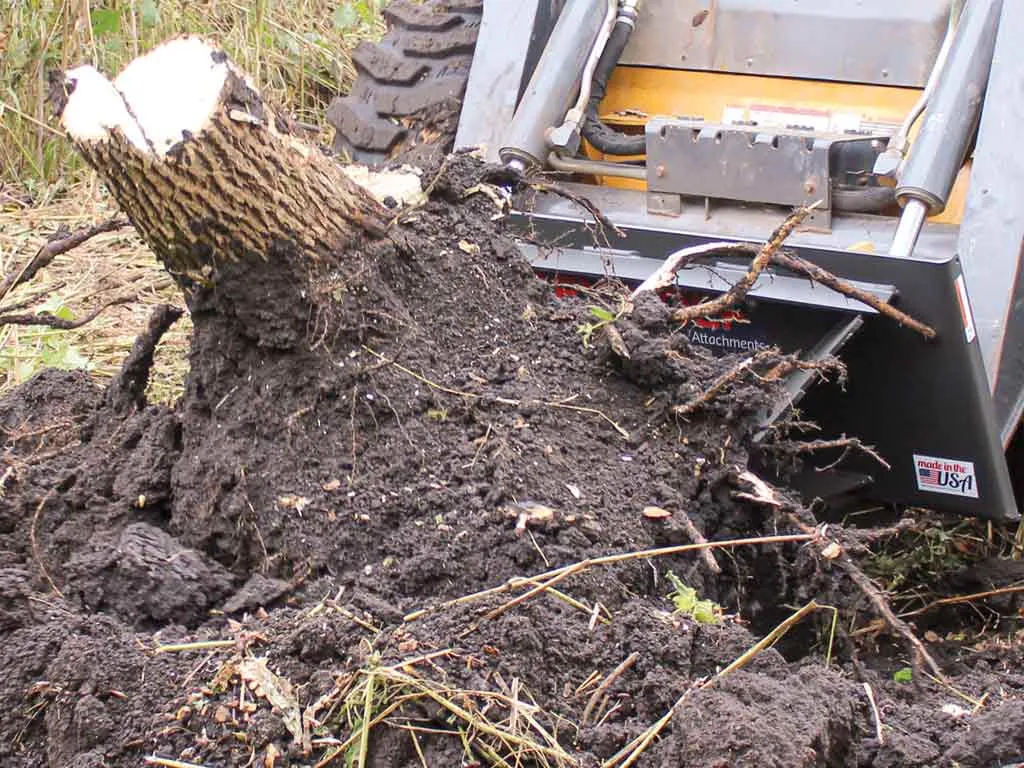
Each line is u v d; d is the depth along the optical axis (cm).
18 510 240
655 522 227
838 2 334
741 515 241
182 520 233
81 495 240
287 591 218
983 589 297
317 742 186
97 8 530
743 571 240
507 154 324
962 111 295
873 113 329
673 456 238
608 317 246
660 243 281
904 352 265
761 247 256
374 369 229
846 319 263
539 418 232
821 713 186
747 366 237
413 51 369
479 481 222
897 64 328
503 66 344
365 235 234
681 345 247
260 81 561
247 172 212
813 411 280
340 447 227
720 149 303
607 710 196
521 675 195
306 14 605
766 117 338
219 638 206
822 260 265
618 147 327
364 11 571
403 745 186
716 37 344
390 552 217
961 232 285
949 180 287
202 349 237
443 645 196
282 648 198
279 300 225
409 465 224
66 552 234
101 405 271
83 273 422
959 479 274
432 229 252
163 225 216
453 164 268
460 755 185
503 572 212
